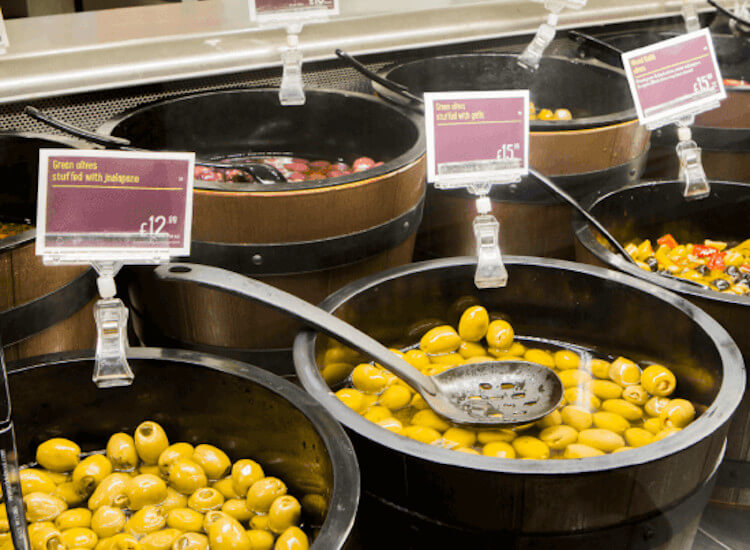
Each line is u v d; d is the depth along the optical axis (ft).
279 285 4.45
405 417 3.98
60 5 5.61
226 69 5.24
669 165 6.38
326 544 2.52
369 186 4.36
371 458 3.07
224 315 4.48
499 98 4.10
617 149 5.51
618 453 2.91
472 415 3.86
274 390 3.32
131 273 4.63
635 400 4.10
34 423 3.59
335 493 2.74
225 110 5.67
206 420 3.67
